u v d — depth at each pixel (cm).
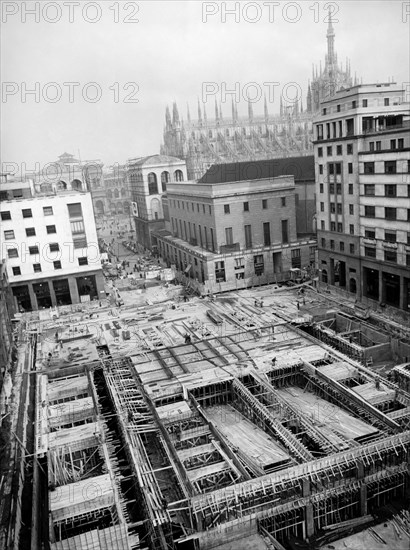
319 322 6116
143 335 6278
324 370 4625
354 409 4066
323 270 7819
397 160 5800
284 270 8600
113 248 14225
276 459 3444
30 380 5281
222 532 2967
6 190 7994
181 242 10000
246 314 6756
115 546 2784
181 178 12888
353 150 6544
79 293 8138
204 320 6744
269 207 8444
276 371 4800
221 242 8256
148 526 2986
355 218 6775
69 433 3906
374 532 3136
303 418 3919
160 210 12950
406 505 3359
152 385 4634
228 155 16675
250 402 4225
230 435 3959
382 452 3381
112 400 4500
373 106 6397
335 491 3238
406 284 6059
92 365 5316
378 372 4731
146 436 4006
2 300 5816
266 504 3111
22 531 3109
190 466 3516
